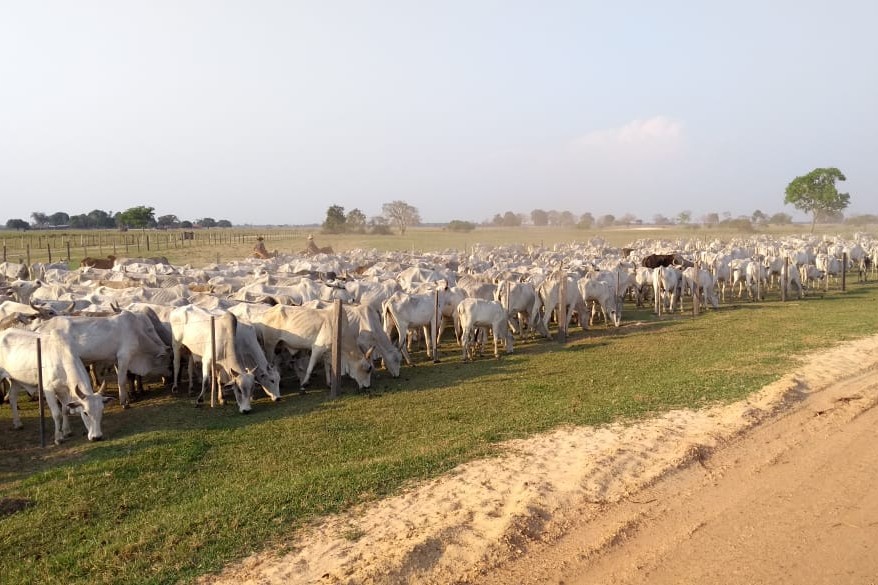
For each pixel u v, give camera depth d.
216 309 16.39
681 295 27.00
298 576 6.75
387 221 135.12
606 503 8.39
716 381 13.84
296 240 94.19
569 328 23.64
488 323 18.17
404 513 8.09
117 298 19.08
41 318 14.64
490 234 128.00
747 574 6.71
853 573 6.67
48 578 6.82
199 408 13.58
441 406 13.07
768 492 8.62
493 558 7.09
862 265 41.44
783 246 47.34
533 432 11.02
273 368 14.45
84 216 167.88
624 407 12.23
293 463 10.01
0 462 10.61
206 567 6.96
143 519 8.19
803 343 17.88
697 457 9.77
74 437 11.80
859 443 10.25
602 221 185.75
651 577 6.72
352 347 14.92
